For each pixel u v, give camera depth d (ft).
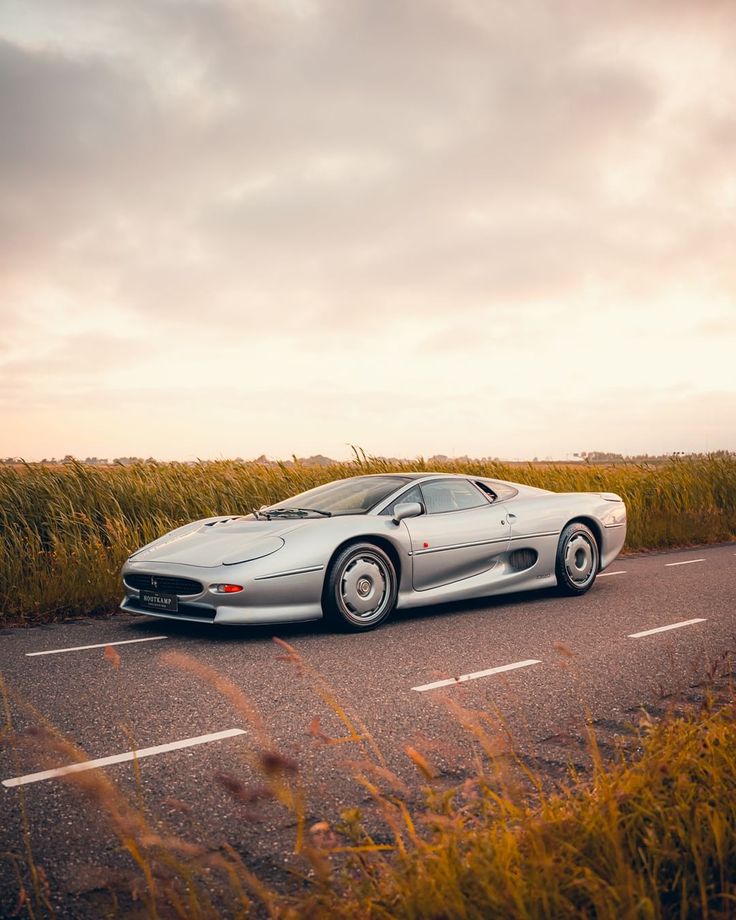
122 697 14.35
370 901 6.31
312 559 19.33
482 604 23.80
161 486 34.32
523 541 23.67
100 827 9.04
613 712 13.21
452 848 6.59
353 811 6.92
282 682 15.29
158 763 11.09
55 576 24.66
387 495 22.16
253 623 18.90
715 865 6.88
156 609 20.11
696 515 45.32
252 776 10.60
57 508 30.55
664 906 6.53
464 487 23.65
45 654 17.94
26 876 7.91
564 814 7.69
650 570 31.45
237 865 8.09
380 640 18.98
